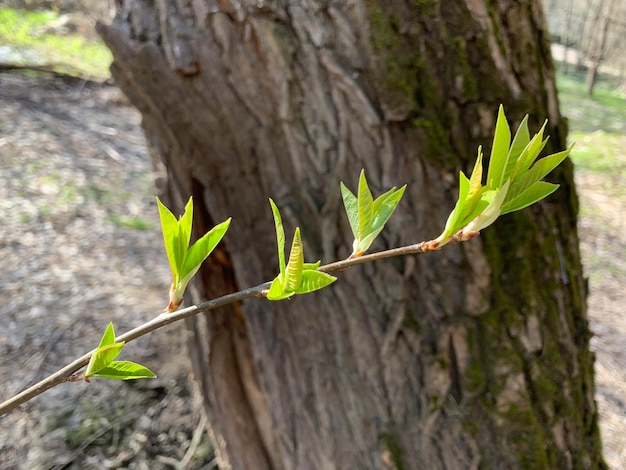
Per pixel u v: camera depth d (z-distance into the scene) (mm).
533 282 1026
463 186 498
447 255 980
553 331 1075
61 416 2055
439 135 907
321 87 915
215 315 1291
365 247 521
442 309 1024
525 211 979
